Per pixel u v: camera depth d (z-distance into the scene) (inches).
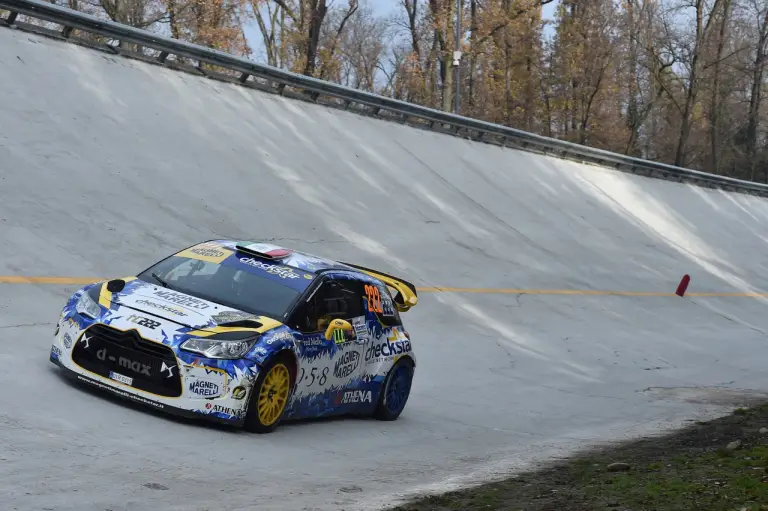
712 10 2101.4
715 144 2536.9
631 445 373.1
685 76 2305.6
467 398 448.1
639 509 217.6
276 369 279.6
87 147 594.2
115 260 497.7
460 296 674.2
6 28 658.8
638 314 815.7
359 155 853.8
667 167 1456.7
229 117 757.9
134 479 210.8
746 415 459.8
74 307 281.6
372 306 343.0
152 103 697.0
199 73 796.0
